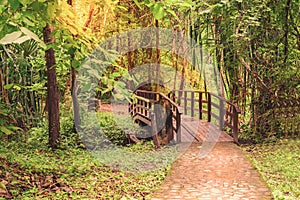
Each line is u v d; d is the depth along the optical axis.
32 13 3.96
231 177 8.07
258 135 12.60
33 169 8.30
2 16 3.72
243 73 13.41
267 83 12.73
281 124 12.41
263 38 12.45
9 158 8.76
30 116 12.12
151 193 7.14
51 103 10.84
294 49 12.05
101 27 11.11
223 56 13.74
